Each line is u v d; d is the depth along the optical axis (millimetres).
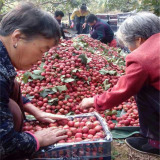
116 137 2680
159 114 1842
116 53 5984
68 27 10836
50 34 1485
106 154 1786
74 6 9414
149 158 2125
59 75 3271
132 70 1767
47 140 1729
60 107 2898
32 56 1539
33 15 1432
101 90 3354
